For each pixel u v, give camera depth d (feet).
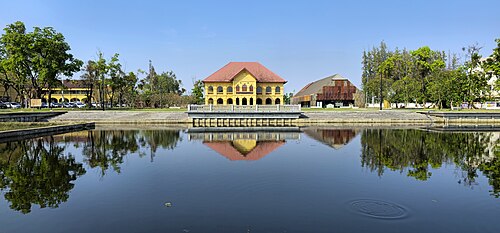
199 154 68.23
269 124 147.02
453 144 83.76
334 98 248.73
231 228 28.48
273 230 28.04
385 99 234.79
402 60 259.60
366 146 80.18
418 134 108.06
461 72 190.60
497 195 38.40
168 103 254.06
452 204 35.12
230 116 143.33
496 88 167.43
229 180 45.47
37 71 163.94
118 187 42.06
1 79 178.60
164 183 43.96
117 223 29.78
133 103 249.14
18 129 97.09
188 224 29.43
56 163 59.31
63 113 153.07
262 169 52.85
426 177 47.39
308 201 35.96
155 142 88.17
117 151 72.74
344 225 29.12
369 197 37.50
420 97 218.79
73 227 28.99
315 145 82.02
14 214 32.37
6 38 154.92
